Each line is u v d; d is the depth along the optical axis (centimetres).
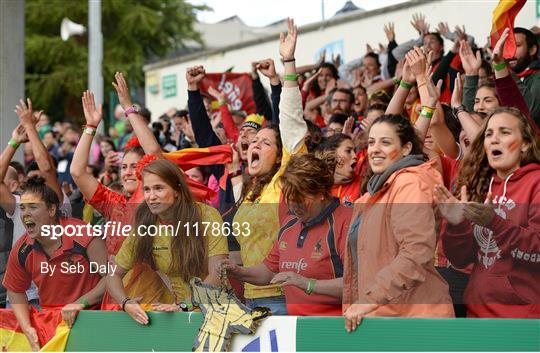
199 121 639
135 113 565
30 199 485
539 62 588
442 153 518
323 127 820
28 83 2936
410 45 840
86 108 544
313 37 1302
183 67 1703
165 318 457
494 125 410
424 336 398
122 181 587
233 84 1021
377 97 711
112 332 470
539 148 409
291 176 427
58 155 1208
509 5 566
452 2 1028
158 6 3156
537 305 390
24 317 491
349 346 412
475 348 390
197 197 511
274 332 430
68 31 1480
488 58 779
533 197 395
